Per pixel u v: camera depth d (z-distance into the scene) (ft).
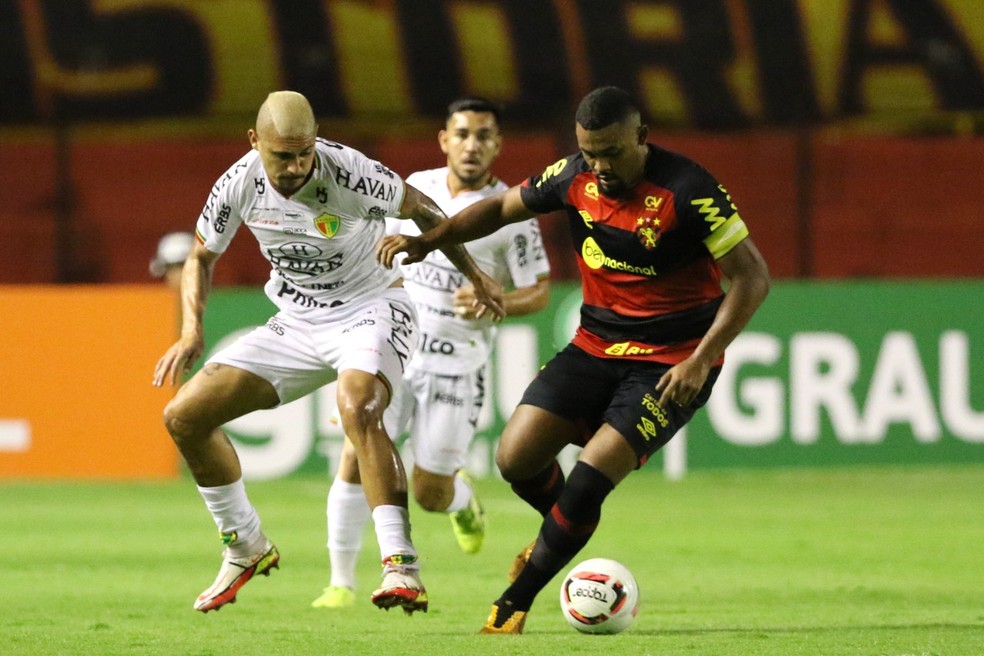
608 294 67.72
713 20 208.44
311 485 153.99
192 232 205.46
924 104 209.26
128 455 156.66
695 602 79.87
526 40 206.90
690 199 62.95
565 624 70.33
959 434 168.45
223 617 73.46
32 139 205.57
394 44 205.77
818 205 208.13
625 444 64.08
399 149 208.13
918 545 109.91
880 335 166.81
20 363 156.25
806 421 165.99
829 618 72.54
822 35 208.23
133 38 203.00
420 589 61.16
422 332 90.89
